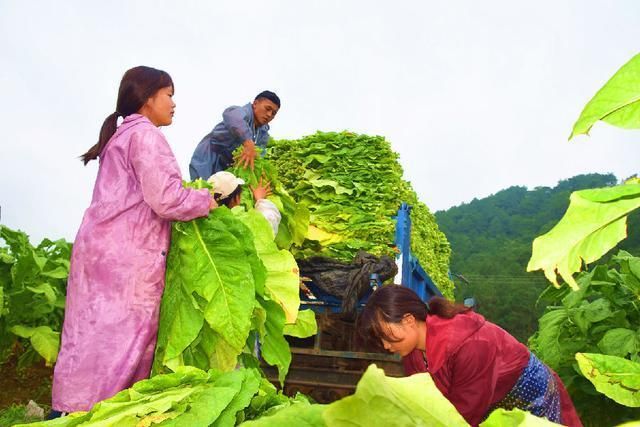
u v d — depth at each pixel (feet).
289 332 10.78
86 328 8.62
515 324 208.95
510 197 343.87
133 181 9.24
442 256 28.78
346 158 19.45
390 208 18.95
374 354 16.24
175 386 5.61
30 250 19.36
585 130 2.65
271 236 10.45
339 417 2.14
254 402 5.58
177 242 9.29
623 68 2.46
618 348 13.12
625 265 14.53
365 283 15.96
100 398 8.40
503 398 8.82
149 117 10.29
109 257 8.84
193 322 8.83
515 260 229.45
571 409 9.19
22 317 19.36
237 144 17.98
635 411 13.64
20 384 19.99
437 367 8.45
